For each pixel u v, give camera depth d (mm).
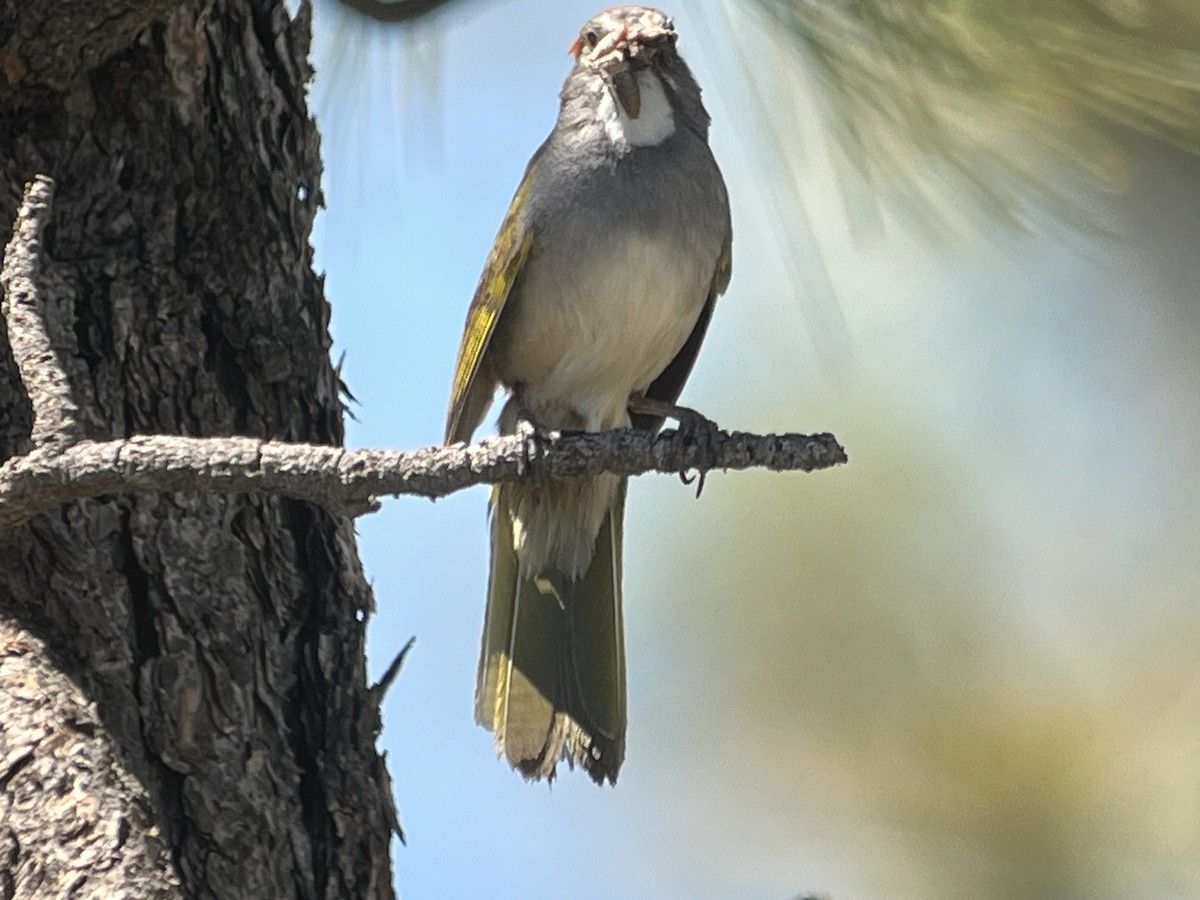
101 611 6637
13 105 7039
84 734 6445
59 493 6137
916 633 11164
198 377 7090
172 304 7102
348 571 7250
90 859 6227
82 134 7102
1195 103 6738
